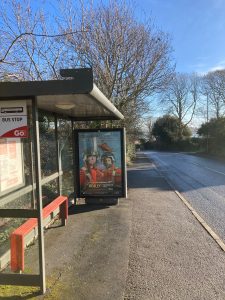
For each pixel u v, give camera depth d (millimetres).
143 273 3256
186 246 4055
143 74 12273
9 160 3223
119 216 5527
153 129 46844
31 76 7008
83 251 3850
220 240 4301
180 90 43344
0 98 2832
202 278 3148
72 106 3955
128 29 11305
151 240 4270
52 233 4535
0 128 2850
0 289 2922
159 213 5832
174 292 2875
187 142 40375
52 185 5109
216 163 18359
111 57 10820
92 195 6289
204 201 7141
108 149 6211
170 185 9617
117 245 4066
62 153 5574
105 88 10492
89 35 10078
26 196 3904
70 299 2748
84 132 6195
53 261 3555
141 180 10906
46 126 4828
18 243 2953
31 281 2854
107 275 3207
